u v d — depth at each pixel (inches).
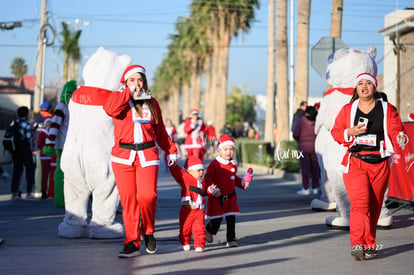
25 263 290.2
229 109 5462.6
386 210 403.5
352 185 295.6
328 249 327.0
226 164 334.3
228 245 333.7
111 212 363.6
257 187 759.1
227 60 2134.6
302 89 1115.3
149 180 297.7
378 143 296.5
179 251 322.3
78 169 358.6
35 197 631.8
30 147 611.8
